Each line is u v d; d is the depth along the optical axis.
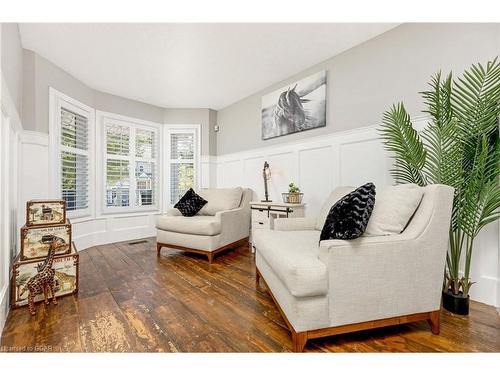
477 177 1.56
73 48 2.54
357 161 2.55
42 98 2.69
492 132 1.62
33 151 2.56
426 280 1.37
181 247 2.95
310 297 1.22
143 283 2.15
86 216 3.44
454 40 1.93
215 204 3.42
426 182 1.89
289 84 3.25
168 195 4.46
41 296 1.79
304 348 1.27
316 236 1.94
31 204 1.81
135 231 4.07
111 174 3.81
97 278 2.27
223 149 4.48
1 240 1.51
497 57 1.71
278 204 2.87
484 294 1.78
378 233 1.40
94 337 1.36
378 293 1.30
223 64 2.93
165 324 1.50
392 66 2.29
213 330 1.44
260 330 1.44
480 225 1.59
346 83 2.65
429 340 1.34
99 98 3.67
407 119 1.94
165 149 4.48
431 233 1.38
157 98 4.04
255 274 2.35
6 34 1.71
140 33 2.29
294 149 3.21
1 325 1.41
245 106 4.00
